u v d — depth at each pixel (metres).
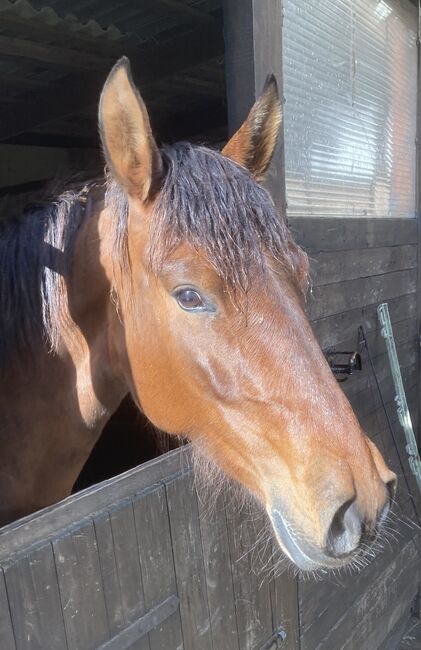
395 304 3.36
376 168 3.16
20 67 3.18
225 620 1.91
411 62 3.43
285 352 1.16
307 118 2.50
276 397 1.16
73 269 1.55
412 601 3.81
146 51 3.08
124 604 1.51
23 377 1.63
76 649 1.39
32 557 1.26
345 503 1.05
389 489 1.21
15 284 1.61
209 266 1.15
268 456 1.19
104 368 1.56
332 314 2.69
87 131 4.55
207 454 1.38
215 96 3.97
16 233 1.64
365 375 3.05
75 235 1.56
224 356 1.20
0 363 1.63
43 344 1.60
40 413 1.64
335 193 2.80
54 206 1.62
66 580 1.35
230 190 1.17
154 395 1.38
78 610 1.39
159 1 2.56
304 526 1.09
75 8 2.62
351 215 2.96
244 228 1.15
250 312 1.16
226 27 1.99
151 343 1.33
